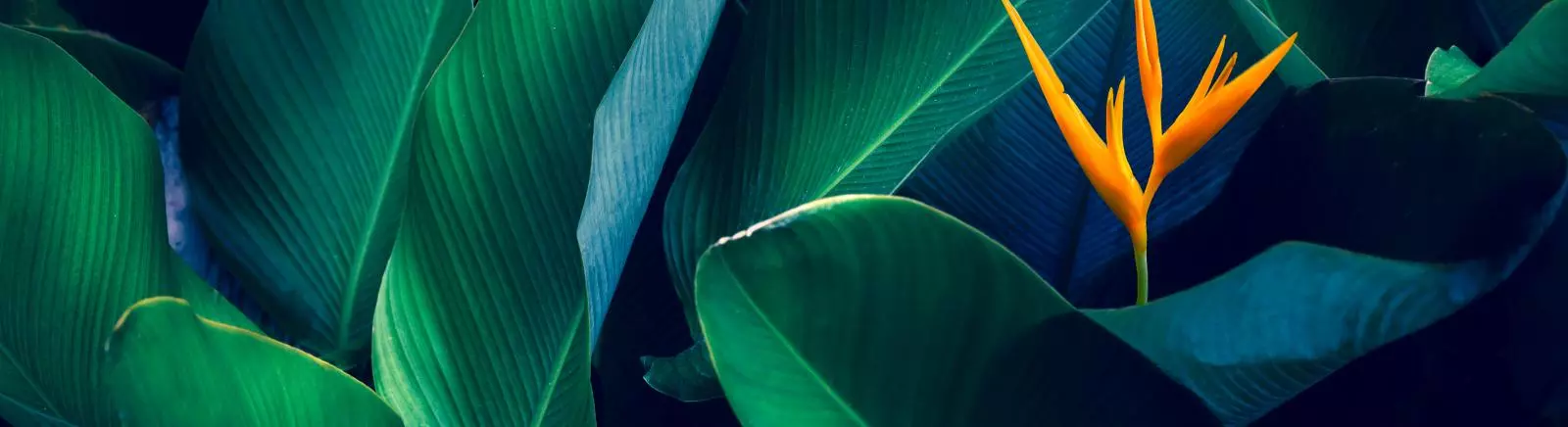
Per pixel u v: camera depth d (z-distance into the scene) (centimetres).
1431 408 87
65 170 76
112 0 103
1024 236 100
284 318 96
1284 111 87
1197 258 92
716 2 78
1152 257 94
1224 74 69
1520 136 75
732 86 83
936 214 64
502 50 75
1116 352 69
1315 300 69
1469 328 87
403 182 92
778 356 67
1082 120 70
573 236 78
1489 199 75
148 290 82
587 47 78
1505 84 82
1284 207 87
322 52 87
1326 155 84
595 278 78
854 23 81
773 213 87
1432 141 79
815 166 87
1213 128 69
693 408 95
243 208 92
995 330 68
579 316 78
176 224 97
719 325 65
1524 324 85
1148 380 70
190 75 89
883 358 68
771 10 80
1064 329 68
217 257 95
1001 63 86
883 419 70
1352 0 98
